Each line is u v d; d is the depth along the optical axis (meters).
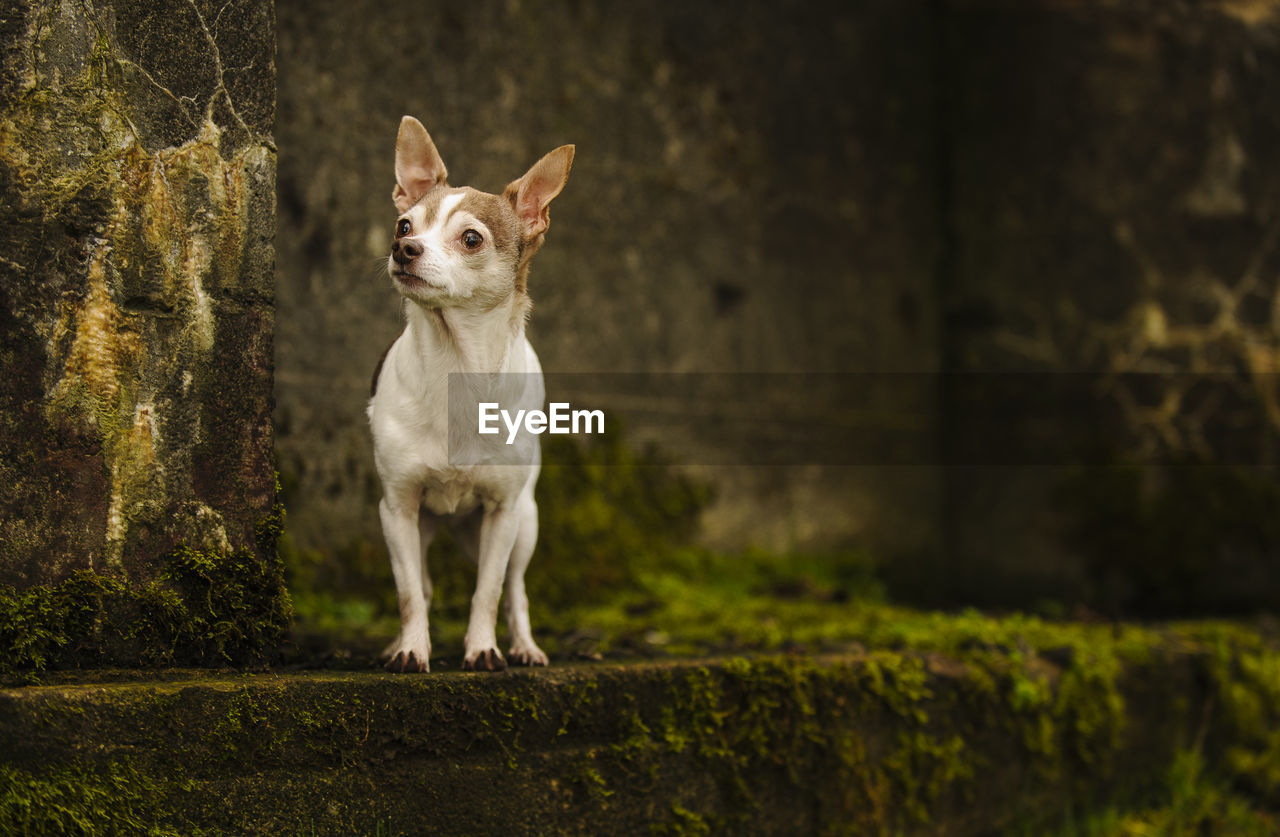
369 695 1.33
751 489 2.41
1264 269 2.29
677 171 2.31
